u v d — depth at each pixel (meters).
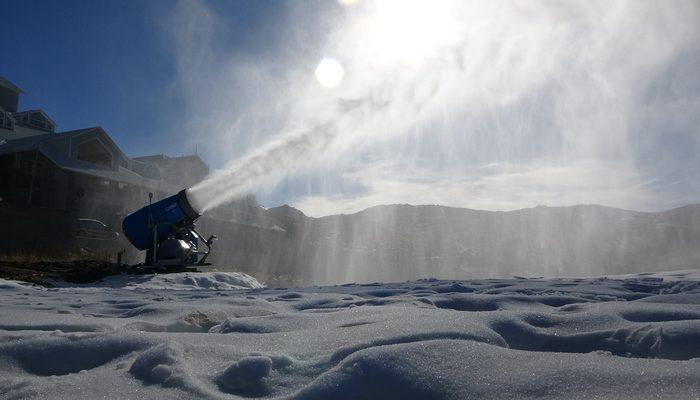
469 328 2.21
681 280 7.39
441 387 1.54
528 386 1.50
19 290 7.20
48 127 30.94
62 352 2.11
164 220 12.52
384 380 1.59
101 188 23.55
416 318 2.56
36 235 20.03
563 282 7.55
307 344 2.17
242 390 1.69
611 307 2.95
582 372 1.56
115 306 4.32
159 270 12.36
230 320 2.97
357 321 2.66
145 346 2.17
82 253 20.14
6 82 30.92
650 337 2.24
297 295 5.34
